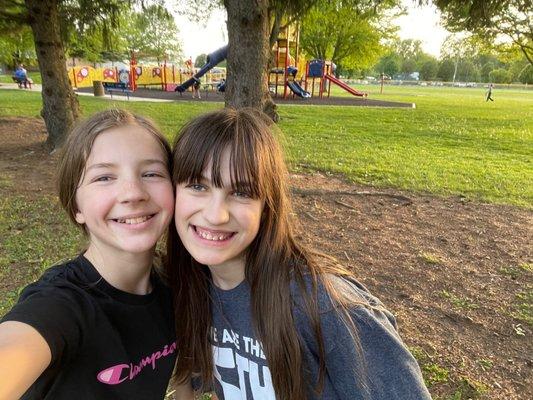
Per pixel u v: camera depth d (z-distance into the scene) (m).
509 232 4.57
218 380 1.38
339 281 1.17
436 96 34.12
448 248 4.13
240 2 5.35
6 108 14.91
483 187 6.23
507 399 2.23
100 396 1.06
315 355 1.13
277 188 1.19
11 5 7.31
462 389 2.28
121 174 1.08
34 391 0.97
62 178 1.14
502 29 15.10
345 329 1.06
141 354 1.17
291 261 1.19
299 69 29.25
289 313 1.12
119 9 7.96
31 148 8.31
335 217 4.84
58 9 7.75
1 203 4.91
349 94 33.22
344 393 1.09
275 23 6.97
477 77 93.62
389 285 3.37
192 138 1.12
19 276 3.25
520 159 8.32
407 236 4.39
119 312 1.11
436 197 5.77
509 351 2.62
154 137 1.16
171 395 2.10
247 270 1.22
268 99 6.44
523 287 3.40
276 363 1.14
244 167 1.09
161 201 1.13
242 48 5.52
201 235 1.15
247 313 1.24
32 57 33.84
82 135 1.10
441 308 3.07
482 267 3.74
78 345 0.99
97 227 1.10
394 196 5.66
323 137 10.34
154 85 34.03
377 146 9.32
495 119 15.76
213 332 1.33
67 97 7.88
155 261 1.37
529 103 27.55
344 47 41.47
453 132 11.90
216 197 1.11
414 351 2.56
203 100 20.45
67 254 3.62
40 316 0.92
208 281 1.33
